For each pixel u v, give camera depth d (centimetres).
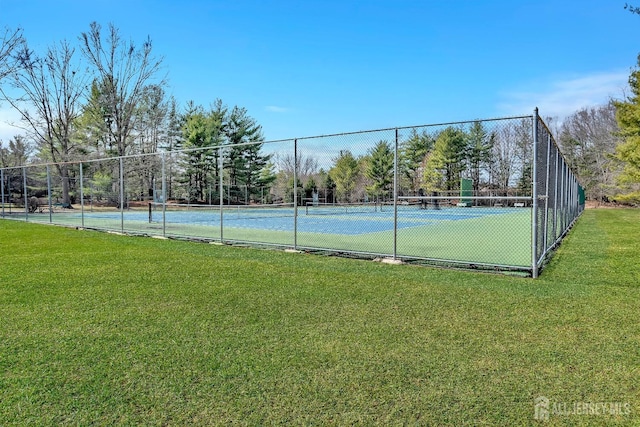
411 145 825
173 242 913
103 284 491
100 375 245
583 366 258
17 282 502
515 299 419
